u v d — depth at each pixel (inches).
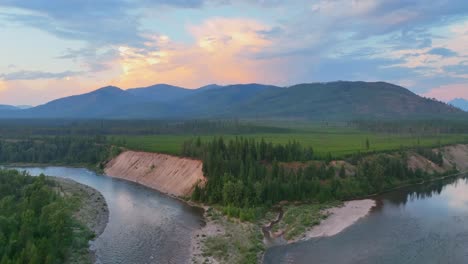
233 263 2797.7
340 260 2878.9
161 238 3400.6
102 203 4655.5
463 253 2987.2
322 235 3442.4
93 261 2886.3
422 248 3100.4
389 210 4281.5
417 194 5162.4
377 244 3198.8
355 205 4495.6
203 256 2965.1
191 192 4975.4
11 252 2436.0
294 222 3774.6
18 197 3875.5
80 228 3380.9
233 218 3912.4
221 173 4707.2
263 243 3250.5
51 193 3654.0
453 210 4288.9
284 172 4852.4
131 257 2972.4
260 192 4271.7
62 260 2714.1
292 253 3026.6
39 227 2723.9
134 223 3855.8
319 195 4626.0
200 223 3838.6
